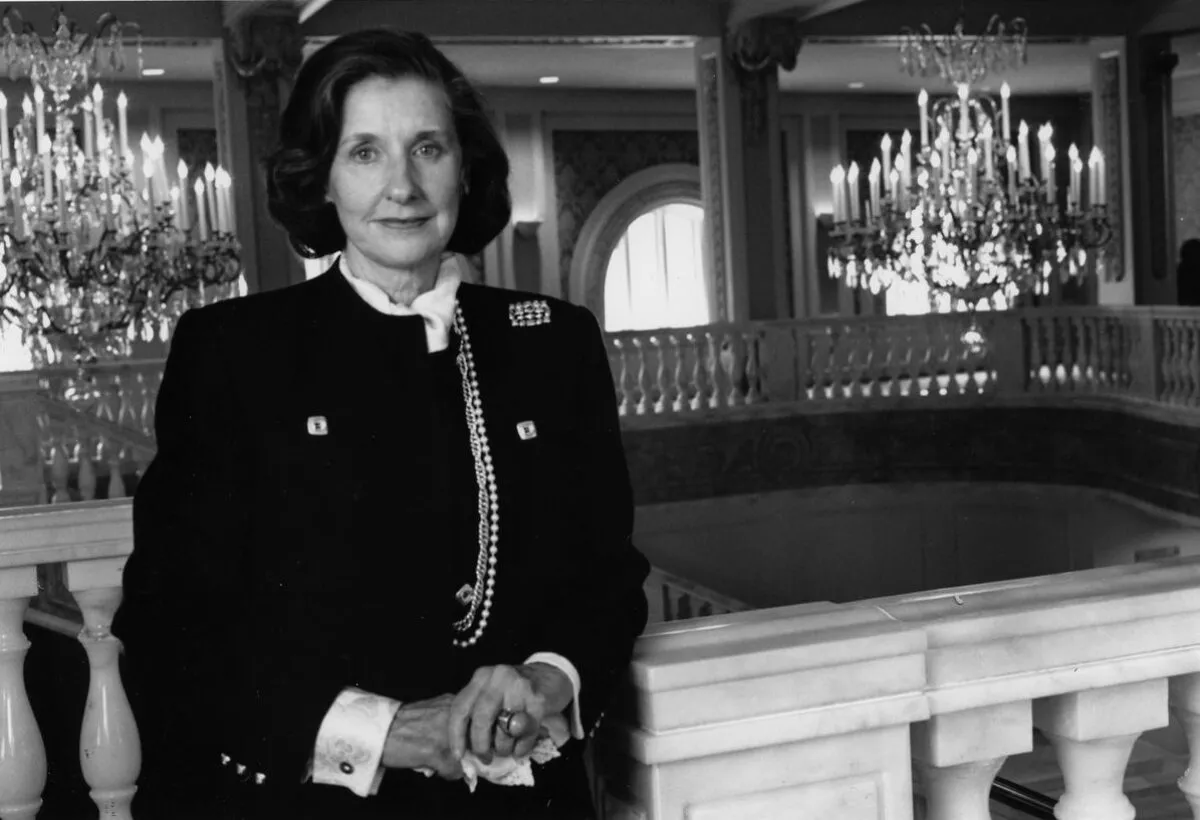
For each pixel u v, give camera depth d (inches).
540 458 65.8
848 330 582.6
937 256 432.5
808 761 65.1
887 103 847.1
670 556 562.3
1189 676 74.6
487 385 66.1
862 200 845.8
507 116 753.6
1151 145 605.6
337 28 522.3
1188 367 510.3
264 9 489.7
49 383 397.1
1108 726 71.9
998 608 69.9
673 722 62.4
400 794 62.4
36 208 334.3
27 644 96.0
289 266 517.3
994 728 69.5
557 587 65.5
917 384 586.2
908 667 65.9
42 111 335.6
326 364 64.2
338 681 61.6
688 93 793.6
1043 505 570.3
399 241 64.1
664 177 791.1
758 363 578.2
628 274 813.9
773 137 581.6
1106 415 547.2
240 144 505.4
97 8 485.7
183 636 61.6
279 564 62.3
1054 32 594.2
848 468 584.1
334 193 65.0
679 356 563.2
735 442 569.0
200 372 63.6
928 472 585.9
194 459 62.9
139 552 62.4
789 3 536.4
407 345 64.9
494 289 69.8
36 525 94.7
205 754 65.3
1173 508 510.3
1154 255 609.9
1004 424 578.2
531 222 753.0
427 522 63.2
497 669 58.9
